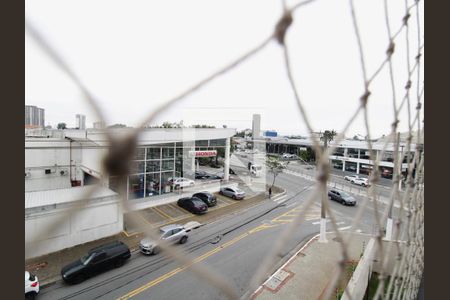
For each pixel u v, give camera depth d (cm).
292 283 743
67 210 50
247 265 846
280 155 4006
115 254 824
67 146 1300
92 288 721
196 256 913
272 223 1270
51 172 1281
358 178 2316
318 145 78
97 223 992
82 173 1263
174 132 1596
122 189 54
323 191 77
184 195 1593
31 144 1238
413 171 205
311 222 1289
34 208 727
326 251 940
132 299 676
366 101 99
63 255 871
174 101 56
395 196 152
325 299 89
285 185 2198
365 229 1159
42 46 47
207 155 1838
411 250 226
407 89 151
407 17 146
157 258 884
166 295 691
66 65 49
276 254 65
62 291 706
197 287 725
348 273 732
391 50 117
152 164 1497
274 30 66
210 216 1361
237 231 1157
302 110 74
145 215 1308
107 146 50
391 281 180
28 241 49
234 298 68
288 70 69
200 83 59
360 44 97
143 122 53
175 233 998
